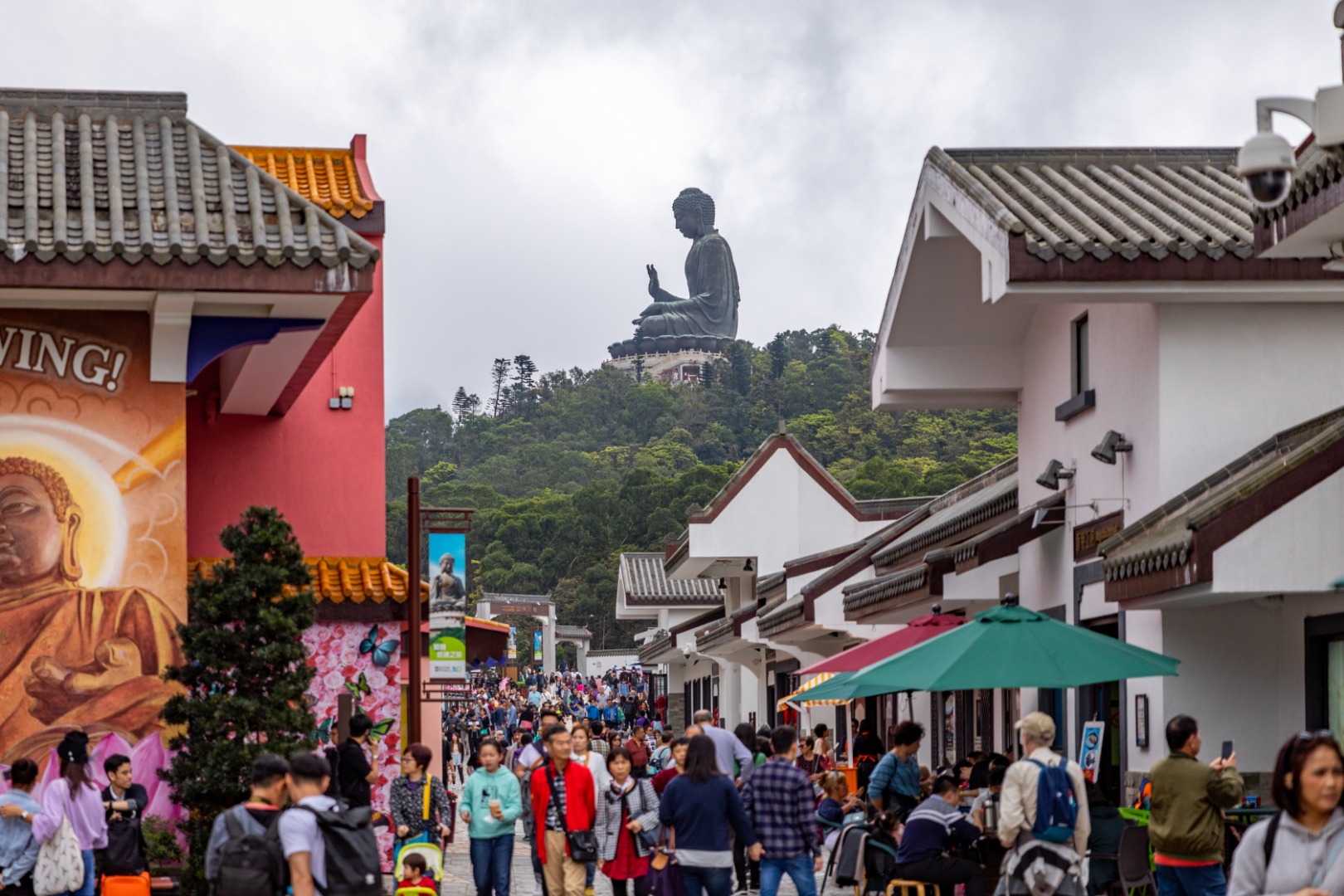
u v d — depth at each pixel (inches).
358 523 822.5
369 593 786.2
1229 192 675.4
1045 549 756.0
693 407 7367.1
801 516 1588.3
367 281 568.4
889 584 868.0
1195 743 450.3
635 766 889.5
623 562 2271.2
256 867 371.2
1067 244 579.5
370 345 837.8
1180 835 440.1
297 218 584.7
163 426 585.3
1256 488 512.1
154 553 581.6
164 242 552.4
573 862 578.9
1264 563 510.6
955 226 668.7
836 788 725.3
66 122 620.7
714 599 2224.4
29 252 539.2
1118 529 652.1
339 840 375.9
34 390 578.2
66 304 574.9
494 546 4717.0
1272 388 613.0
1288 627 590.9
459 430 7751.0
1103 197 663.8
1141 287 580.7
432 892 572.7
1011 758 740.0
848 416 5280.5
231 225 565.0
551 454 6845.5
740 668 1745.8
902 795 616.1
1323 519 511.5
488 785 619.8
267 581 556.1
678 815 520.1
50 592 573.0
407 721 823.1
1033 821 445.7
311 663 779.4
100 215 566.9
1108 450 639.1
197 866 539.5
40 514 575.2
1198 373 613.0
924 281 762.8
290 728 546.6
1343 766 275.9
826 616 1099.3
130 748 573.3
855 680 530.0
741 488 1587.1
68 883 474.9
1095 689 714.8
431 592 813.9
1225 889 444.5
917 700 1059.3
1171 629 599.5
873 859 586.2
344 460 826.8
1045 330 768.3
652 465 6584.6
